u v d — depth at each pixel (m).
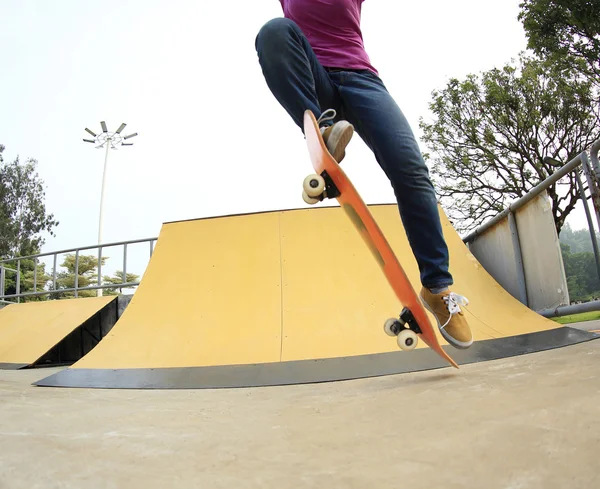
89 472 0.63
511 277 3.74
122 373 2.31
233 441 0.76
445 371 1.72
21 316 5.74
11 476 0.61
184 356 2.61
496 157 13.82
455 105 14.28
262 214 3.79
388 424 0.81
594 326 5.25
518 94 13.52
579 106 13.05
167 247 3.63
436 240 1.47
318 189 1.28
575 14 12.06
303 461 0.64
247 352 2.60
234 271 3.35
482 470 0.57
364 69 1.52
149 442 0.77
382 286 3.12
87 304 5.60
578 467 0.54
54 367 5.13
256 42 1.46
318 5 1.55
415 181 1.42
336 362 2.29
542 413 0.76
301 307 2.99
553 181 3.01
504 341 2.39
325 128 1.35
